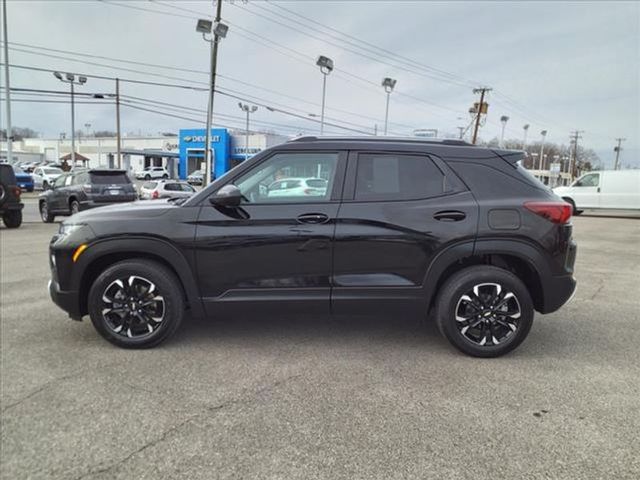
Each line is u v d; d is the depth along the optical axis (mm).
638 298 5801
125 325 3842
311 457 2432
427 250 3689
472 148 3896
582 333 4410
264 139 53375
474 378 3379
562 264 3721
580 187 20031
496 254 3732
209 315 3834
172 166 73500
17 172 34469
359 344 4043
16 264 7668
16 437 2600
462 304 3742
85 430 2670
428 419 2809
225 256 3717
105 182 14266
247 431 2670
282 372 3457
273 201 3762
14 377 3348
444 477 2277
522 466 2363
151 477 2270
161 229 3707
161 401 3010
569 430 2691
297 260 3715
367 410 2912
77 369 3482
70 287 3779
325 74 27156
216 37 22734
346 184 3773
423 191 3775
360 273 3732
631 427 2727
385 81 29484
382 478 2268
